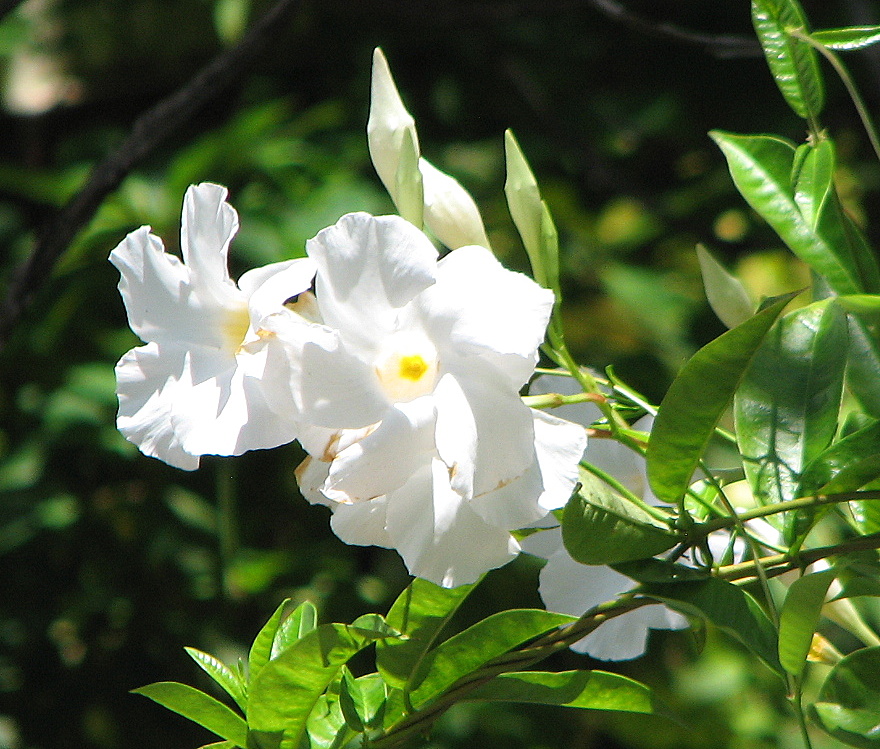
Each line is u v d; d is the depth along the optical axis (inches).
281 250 95.1
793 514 57.9
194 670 99.7
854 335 59.2
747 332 56.4
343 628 57.1
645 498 59.5
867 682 57.4
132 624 100.8
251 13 105.0
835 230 58.4
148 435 57.8
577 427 56.6
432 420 56.7
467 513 56.9
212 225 57.9
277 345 56.7
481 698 57.9
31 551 101.0
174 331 58.1
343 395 56.6
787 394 58.5
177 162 94.8
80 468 101.2
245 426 57.0
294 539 108.3
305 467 57.3
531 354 56.2
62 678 101.7
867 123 57.2
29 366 98.1
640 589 57.3
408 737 57.8
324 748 58.1
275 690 57.4
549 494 56.4
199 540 101.9
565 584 59.5
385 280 56.7
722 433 58.8
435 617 57.5
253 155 99.9
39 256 68.0
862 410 59.0
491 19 82.0
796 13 58.1
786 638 56.9
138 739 101.6
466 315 56.6
